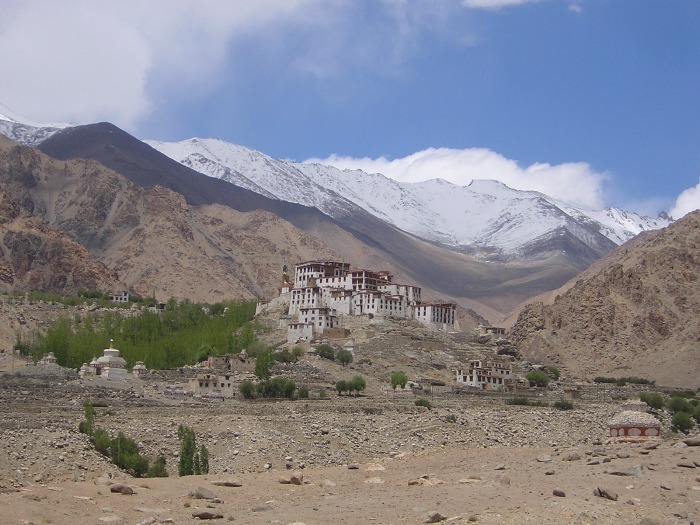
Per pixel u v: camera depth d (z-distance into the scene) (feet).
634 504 406.82
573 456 556.92
